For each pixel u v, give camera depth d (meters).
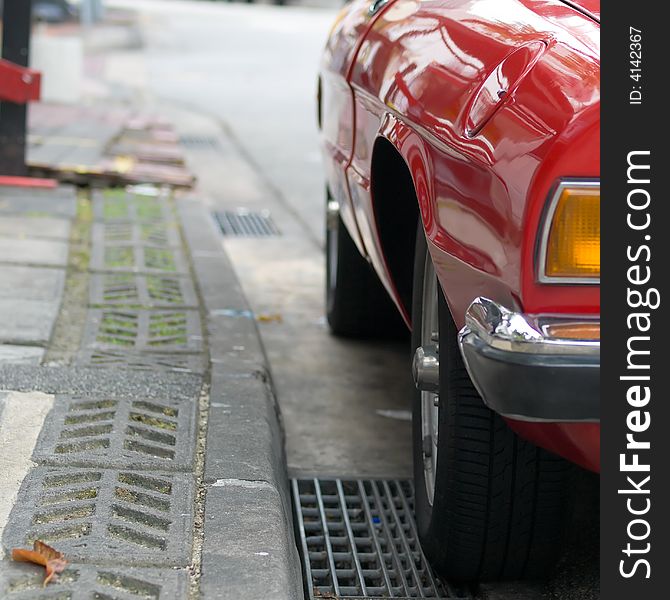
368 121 2.88
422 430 2.62
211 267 4.62
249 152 9.27
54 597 1.96
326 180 4.23
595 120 1.81
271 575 2.12
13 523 2.23
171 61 16.44
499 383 1.89
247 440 2.80
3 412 2.83
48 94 10.83
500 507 2.32
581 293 1.86
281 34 21.78
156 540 2.21
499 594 2.48
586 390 1.86
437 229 2.19
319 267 5.60
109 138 8.38
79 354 3.39
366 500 2.98
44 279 4.20
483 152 1.98
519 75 2.00
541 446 2.11
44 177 6.36
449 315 2.27
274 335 4.39
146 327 3.74
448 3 2.55
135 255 4.72
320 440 3.37
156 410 2.99
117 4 27.06
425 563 2.66
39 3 20.95
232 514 2.36
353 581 2.61
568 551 2.67
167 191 6.52
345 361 4.12
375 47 2.90
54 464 2.54
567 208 1.82
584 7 2.14
